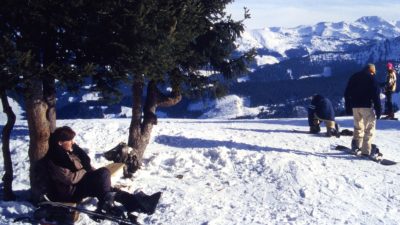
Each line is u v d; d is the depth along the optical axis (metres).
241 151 8.81
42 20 4.79
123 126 11.91
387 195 6.80
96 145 9.93
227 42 7.82
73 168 5.33
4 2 4.63
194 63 7.64
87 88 5.65
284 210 6.07
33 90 5.35
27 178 7.50
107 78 5.68
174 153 8.88
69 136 5.31
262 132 12.30
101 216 5.13
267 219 5.73
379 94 8.82
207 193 6.69
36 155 5.83
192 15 5.86
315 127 12.23
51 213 5.21
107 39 5.26
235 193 6.77
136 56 5.27
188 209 5.92
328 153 9.40
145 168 8.00
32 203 5.86
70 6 4.87
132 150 7.54
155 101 8.02
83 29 5.16
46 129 5.86
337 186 7.11
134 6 5.15
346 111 9.38
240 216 5.80
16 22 4.91
